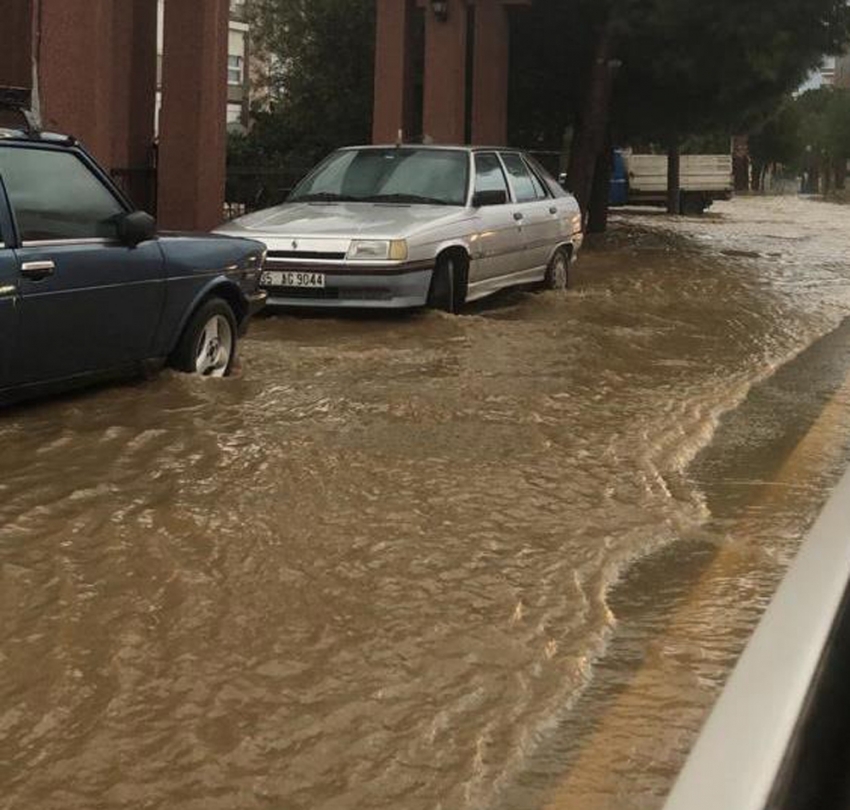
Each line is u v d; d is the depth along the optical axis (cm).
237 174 2070
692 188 4334
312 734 341
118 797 308
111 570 451
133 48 1475
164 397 709
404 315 1057
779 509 555
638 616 430
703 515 543
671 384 830
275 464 588
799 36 2014
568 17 2245
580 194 2312
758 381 861
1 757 326
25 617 409
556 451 635
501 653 393
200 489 547
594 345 959
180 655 386
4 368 601
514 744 338
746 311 1232
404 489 559
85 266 640
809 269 1745
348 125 2525
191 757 328
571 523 521
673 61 2147
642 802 308
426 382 789
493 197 1146
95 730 340
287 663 383
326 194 1151
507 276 1178
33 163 626
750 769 196
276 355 863
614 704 362
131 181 1438
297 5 2548
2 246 596
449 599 436
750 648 238
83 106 1133
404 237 998
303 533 496
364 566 463
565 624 417
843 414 761
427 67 2059
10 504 516
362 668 381
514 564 471
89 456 589
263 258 813
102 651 387
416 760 329
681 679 378
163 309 709
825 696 228
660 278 1541
